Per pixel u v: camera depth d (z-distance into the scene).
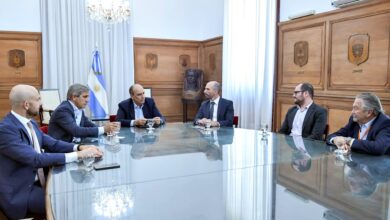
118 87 6.09
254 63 5.22
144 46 6.37
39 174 2.15
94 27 5.82
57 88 5.64
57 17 5.58
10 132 1.89
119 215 1.18
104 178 1.62
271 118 4.99
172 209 1.23
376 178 1.59
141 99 3.62
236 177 1.62
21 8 5.45
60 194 1.39
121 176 1.65
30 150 1.88
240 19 5.46
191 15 6.75
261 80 5.08
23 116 2.07
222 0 6.19
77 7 5.68
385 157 2.02
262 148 2.32
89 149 2.07
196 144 2.46
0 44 5.36
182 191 1.42
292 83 4.63
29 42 5.52
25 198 1.88
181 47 6.69
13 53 5.44
